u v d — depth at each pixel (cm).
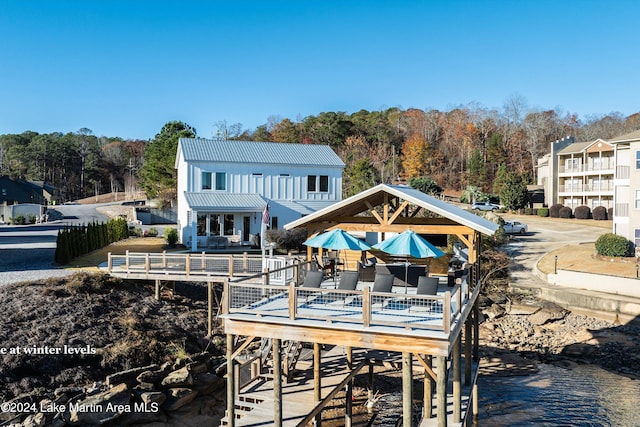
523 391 2189
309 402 1558
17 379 1723
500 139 8550
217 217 3941
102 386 1764
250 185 4081
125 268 2631
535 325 3047
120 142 13125
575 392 2173
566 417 1933
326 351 2122
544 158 7006
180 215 4250
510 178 6325
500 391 2188
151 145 7375
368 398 2047
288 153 4359
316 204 4234
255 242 3925
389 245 1516
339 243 1639
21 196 8494
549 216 5934
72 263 3030
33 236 4481
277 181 4159
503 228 4459
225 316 1362
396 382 2219
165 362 1995
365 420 1864
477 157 8088
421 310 1388
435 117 10225
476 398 1867
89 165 11706
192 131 7175
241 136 10244
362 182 6069
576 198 5944
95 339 2011
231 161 4012
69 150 11700
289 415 1453
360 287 1769
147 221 6328
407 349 1201
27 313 2075
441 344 1173
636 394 2145
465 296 1556
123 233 4481
